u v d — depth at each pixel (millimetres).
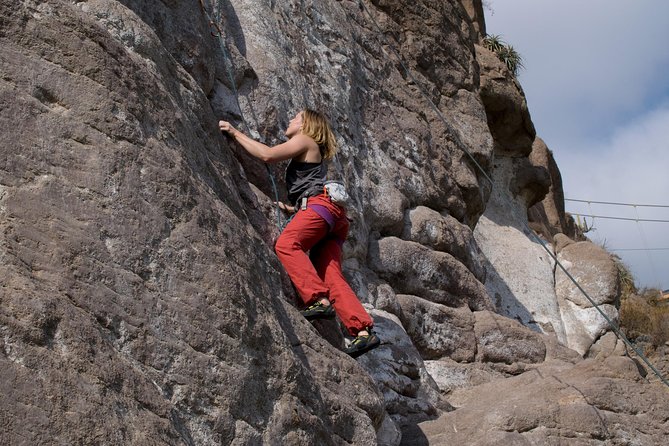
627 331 21469
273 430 5000
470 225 11781
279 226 6762
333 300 6629
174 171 4965
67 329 3887
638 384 7574
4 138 4191
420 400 8031
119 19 5508
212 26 7520
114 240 4449
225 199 5773
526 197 15961
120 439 3840
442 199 10719
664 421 7395
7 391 3535
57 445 3586
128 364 4215
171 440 4148
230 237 5289
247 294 5160
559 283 14172
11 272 3861
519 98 14422
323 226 6523
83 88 4637
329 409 5656
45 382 3668
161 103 5219
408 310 8969
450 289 9789
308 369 5645
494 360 9508
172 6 6828
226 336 4863
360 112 9727
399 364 8062
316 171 6648
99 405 3832
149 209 4715
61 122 4469
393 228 9562
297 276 6328
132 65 5039
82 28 4762
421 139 10594
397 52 11320
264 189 7211
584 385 7473
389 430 6820
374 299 8625
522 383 8562
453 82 12102
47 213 4203
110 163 4590
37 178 4254
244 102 7555
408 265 9344
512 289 13484
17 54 4426
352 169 9055
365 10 10930
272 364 5180
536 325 13258
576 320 13703
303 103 8336
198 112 6074
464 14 13078
